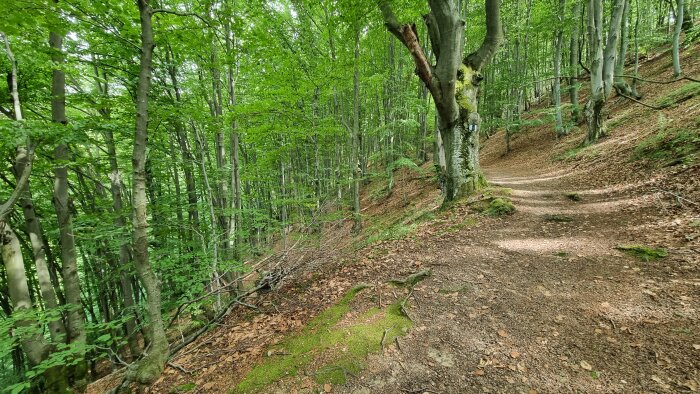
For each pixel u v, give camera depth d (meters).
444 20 7.36
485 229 6.32
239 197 8.90
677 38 13.75
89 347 4.21
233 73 9.78
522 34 17.70
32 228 5.24
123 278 8.09
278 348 3.56
